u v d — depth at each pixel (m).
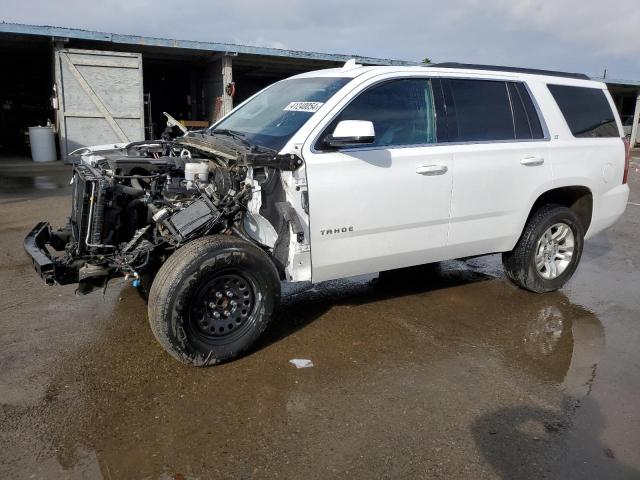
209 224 3.71
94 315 4.54
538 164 4.92
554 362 3.98
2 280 5.29
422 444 2.98
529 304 5.14
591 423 3.22
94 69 14.39
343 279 5.71
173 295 3.39
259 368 3.74
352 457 2.86
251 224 3.95
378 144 4.14
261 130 4.38
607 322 4.78
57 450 2.85
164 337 3.45
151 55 17.31
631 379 3.77
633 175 16.30
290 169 3.68
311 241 3.89
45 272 3.55
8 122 20.30
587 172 5.28
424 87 4.44
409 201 4.25
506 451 2.94
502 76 4.89
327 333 4.34
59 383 3.48
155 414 3.18
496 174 4.67
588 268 6.46
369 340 4.23
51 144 15.09
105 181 3.67
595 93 5.52
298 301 5.03
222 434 3.01
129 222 3.87
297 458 2.84
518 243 5.17
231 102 16.81
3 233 7.04
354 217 4.02
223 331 3.72
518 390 3.57
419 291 5.40
